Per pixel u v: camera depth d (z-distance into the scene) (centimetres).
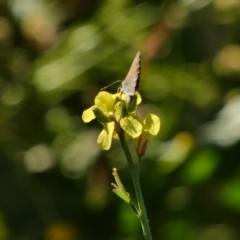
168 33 93
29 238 90
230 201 89
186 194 89
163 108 95
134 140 58
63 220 93
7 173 93
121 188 58
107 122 58
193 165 85
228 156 83
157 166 88
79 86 94
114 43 93
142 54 93
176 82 94
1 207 91
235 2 92
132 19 94
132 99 58
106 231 94
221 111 88
